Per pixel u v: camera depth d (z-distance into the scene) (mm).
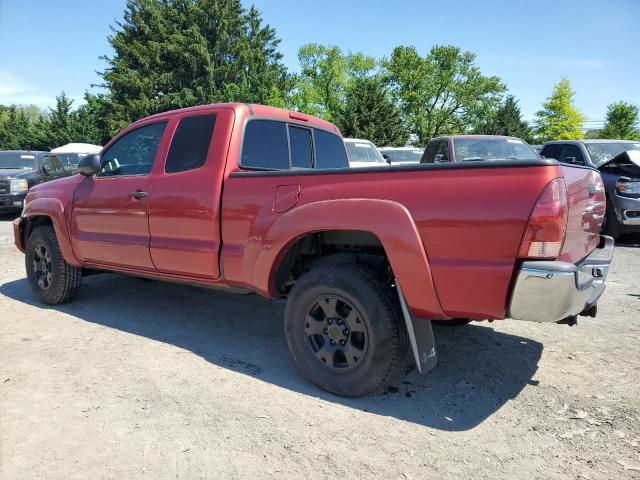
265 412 2961
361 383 3059
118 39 48938
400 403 3111
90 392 3176
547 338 4320
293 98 54750
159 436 2676
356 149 13141
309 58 56938
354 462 2473
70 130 52531
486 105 61562
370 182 2965
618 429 2811
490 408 3057
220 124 3857
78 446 2572
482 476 2377
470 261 2646
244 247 3527
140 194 4176
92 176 4785
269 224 3352
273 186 3387
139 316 4883
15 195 12570
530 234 2488
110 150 4773
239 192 3570
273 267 3375
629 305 5324
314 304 3244
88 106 54906
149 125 4441
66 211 4895
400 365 3033
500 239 2562
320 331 3232
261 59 52062
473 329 4559
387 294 3012
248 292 3840
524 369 3648
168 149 4148
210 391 3230
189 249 3832
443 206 2707
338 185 3086
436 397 3195
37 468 2383
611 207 9047
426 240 2756
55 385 3271
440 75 60062
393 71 59281
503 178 2574
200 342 4180
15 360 3693
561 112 58531
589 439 2707
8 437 2643
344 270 3100
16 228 5582
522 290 2514
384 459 2504
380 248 3398
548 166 2498
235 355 3896
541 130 60656
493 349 4047
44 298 5199
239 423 2826
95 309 5105
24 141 56469
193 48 47562
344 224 2977
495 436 2734
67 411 2926
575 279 2498
